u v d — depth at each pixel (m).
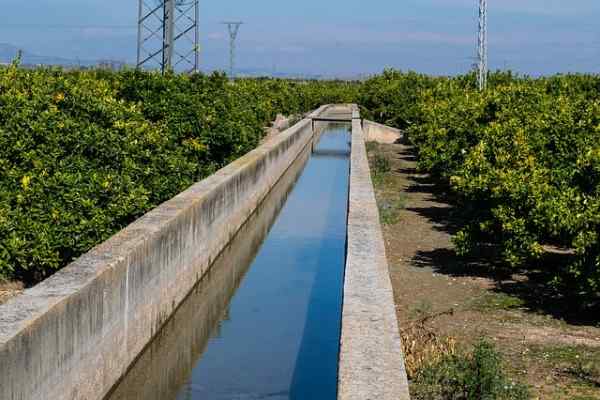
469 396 6.55
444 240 13.49
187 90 16.84
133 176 11.12
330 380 9.14
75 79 14.00
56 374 6.76
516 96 19.67
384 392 5.50
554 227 9.98
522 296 10.09
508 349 8.07
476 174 11.99
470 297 10.05
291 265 14.65
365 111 40.44
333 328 11.03
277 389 8.88
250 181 18.14
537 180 10.77
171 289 10.88
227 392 8.84
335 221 19.06
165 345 10.47
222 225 14.66
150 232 9.79
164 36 23.00
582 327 8.88
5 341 5.79
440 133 18.69
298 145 31.16
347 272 8.55
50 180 9.75
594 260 9.06
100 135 10.62
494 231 11.18
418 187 20.36
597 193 9.93
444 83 33.09
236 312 11.81
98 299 7.80
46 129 10.32
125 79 16.47
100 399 8.02
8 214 9.34
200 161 16.50
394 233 14.09
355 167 18.09
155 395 8.91
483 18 28.44
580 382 7.16
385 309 7.30
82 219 9.66
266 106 32.88
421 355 7.52
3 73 11.59
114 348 8.41
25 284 9.82
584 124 13.48
